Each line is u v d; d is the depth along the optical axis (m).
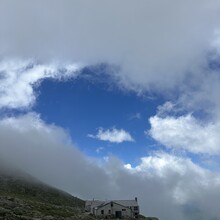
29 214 113.00
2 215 100.00
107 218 191.62
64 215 137.50
